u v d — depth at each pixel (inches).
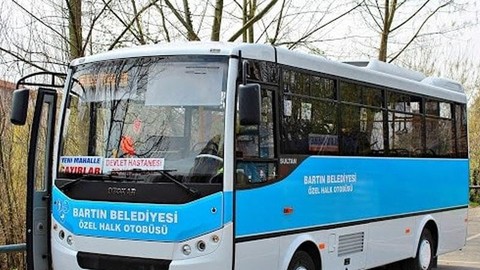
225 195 279.3
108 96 309.6
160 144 290.4
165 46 305.4
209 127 285.7
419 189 458.0
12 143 476.4
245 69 284.2
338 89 368.5
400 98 437.7
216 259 276.5
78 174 308.0
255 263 295.9
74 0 503.2
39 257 318.3
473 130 1450.5
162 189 283.6
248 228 291.1
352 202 378.0
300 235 329.4
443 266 553.6
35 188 318.0
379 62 436.1
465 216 530.3
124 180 292.8
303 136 335.0
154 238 283.6
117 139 300.5
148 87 300.4
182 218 279.3
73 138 315.0
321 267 346.9
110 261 293.1
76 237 303.1
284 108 321.7
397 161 428.8
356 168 382.6
